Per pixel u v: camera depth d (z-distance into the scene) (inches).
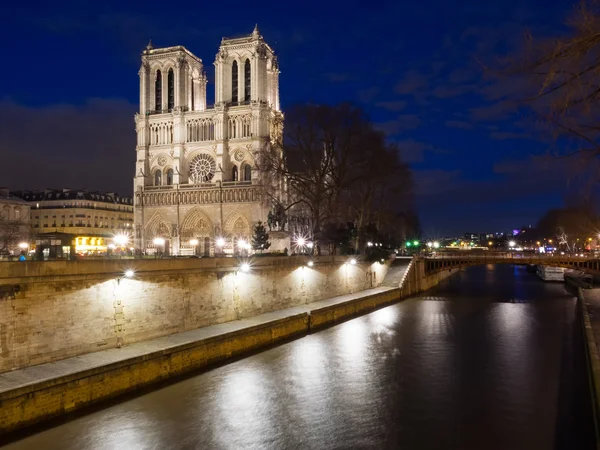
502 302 3464.6
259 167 3690.9
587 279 4768.7
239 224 5369.1
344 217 3890.3
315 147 3319.4
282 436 1167.0
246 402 1362.0
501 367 1724.9
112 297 1566.2
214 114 5634.8
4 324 1257.4
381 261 3907.5
